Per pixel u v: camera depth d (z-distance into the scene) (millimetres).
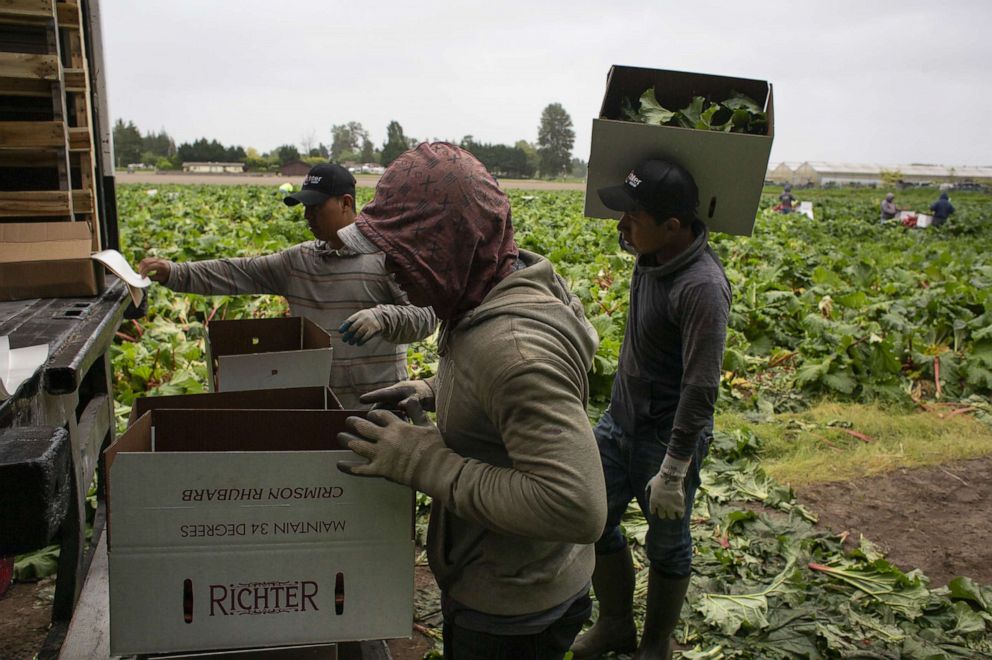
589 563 2010
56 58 3172
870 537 4516
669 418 2879
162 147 134375
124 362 6254
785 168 115500
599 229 18719
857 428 6340
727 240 16688
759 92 3021
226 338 3121
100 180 3838
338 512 1808
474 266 1675
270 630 1838
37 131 3199
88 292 3186
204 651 1822
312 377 2773
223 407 2295
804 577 3920
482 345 1641
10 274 3035
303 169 99438
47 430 1379
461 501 1640
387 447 1705
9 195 3203
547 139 126438
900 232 29109
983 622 3531
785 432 6219
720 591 3705
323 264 3471
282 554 1802
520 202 33781
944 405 7137
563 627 1959
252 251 13039
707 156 2627
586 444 1602
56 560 3645
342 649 2408
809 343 8148
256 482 1750
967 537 4535
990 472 5477
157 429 2041
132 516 1715
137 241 15352
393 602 1888
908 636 3426
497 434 1729
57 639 2676
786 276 12625
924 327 9086
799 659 3303
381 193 1685
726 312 2598
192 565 1763
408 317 2961
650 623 3051
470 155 1709
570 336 1681
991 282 13562
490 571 1842
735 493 4887
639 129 2656
